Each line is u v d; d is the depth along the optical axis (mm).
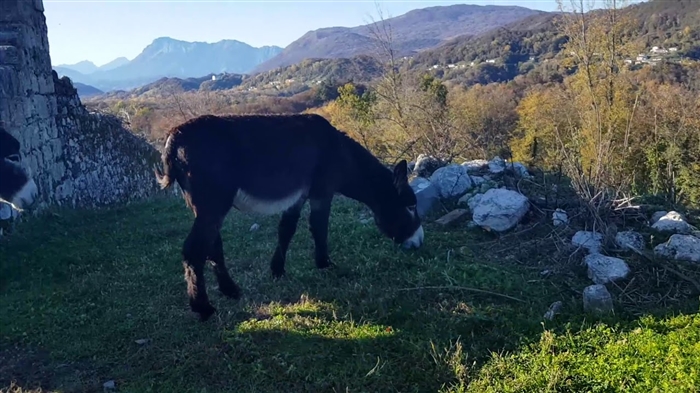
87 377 3709
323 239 5211
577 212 6051
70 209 8773
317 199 5039
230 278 4809
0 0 7602
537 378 3316
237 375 3592
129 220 8305
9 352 4078
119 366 3807
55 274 5699
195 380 3574
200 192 4246
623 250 5199
